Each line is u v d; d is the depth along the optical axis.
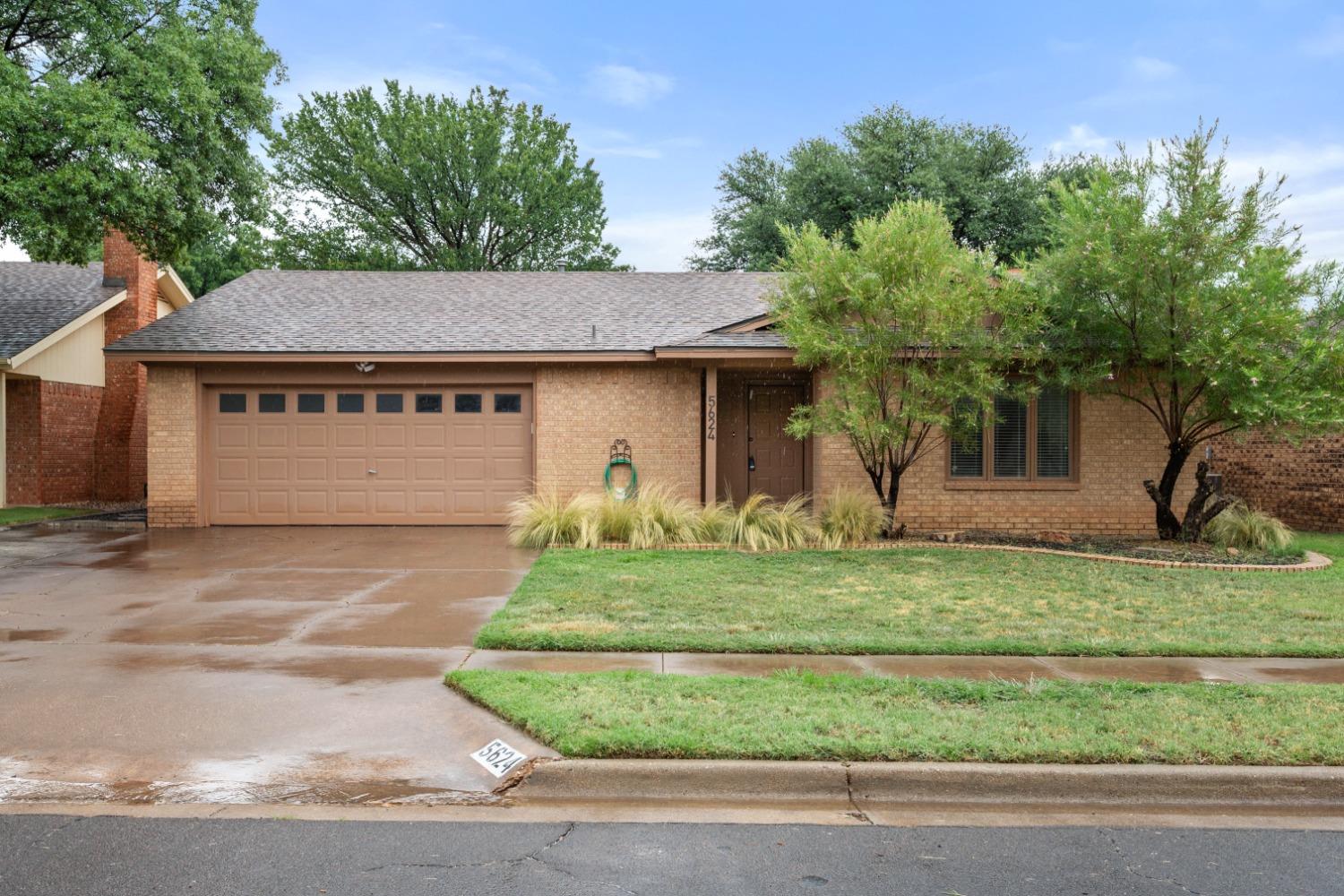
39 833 3.94
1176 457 12.68
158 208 15.52
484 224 35.16
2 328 18.42
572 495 15.41
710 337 14.58
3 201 13.95
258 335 15.52
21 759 4.70
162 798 4.30
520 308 17.19
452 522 15.62
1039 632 7.34
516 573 10.34
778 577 9.77
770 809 4.31
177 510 15.12
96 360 20.17
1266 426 11.70
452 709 5.45
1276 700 5.50
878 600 8.59
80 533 14.21
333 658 6.58
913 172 32.44
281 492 15.52
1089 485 14.12
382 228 34.25
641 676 5.96
